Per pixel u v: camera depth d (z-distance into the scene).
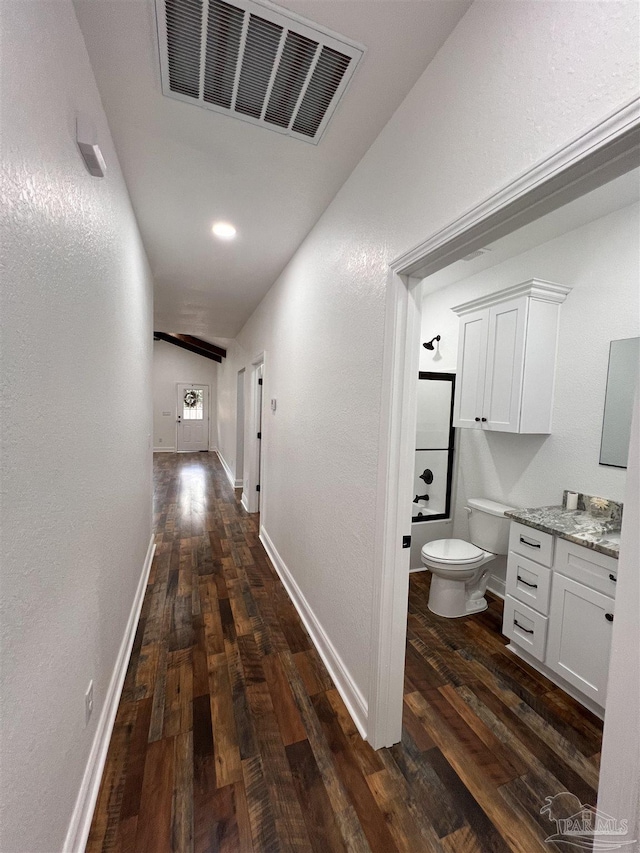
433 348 3.32
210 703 1.65
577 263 2.19
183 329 5.69
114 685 1.59
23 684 0.75
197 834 1.13
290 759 1.38
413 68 1.15
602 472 2.09
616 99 0.63
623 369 1.99
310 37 1.06
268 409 3.55
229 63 1.15
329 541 1.92
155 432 9.66
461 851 1.10
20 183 0.71
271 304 3.44
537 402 2.29
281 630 2.22
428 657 2.01
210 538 3.78
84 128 1.06
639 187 1.78
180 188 1.87
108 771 1.32
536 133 0.78
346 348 1.73
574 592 1.71
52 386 0.90
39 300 0.82
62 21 0.92
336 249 1.86
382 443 1.37
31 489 0.79
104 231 1.41
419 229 1.18
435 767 1.36
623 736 0.62
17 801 0.73
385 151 1.39
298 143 1.51
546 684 1.82
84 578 1.16
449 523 3.19
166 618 2.33
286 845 1.11
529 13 0.79
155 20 1.03
